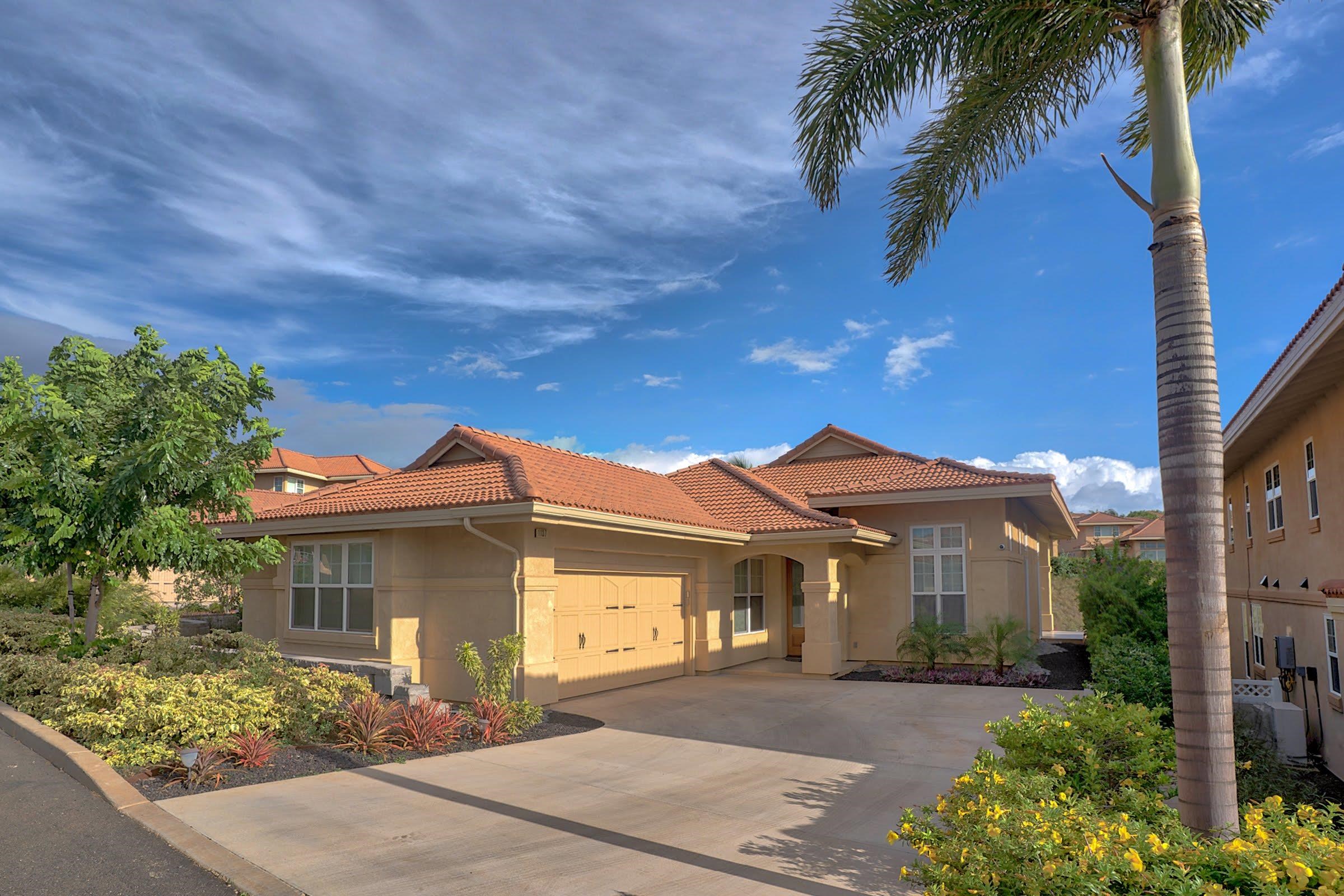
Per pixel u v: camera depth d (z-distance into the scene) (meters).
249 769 8.63
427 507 13.06
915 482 19.06
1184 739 5.13
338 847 6.38
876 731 11.29
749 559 20.27
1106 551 20.56
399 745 10.00
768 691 15.02
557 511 12.62
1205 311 5.48
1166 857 4.21
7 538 12.67
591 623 14.77
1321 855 4.06
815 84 8.44
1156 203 5.70
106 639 13.75
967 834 4.60
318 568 15.11
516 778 8.66
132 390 14.05
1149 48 5.93
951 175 9.40
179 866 5.94
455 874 5.89
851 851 6.52
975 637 16.73
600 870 6.01
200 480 13.70
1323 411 10.69
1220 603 5.16
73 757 8.41
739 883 5.80
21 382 13.10
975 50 7.55
